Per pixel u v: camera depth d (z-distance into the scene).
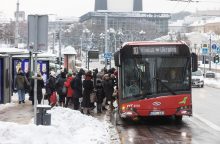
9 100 26.30
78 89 22.94
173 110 18.50
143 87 18.53
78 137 13.88
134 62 18.62
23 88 26.30
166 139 15.25
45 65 34.56
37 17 13.44
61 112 19.09
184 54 18.61
